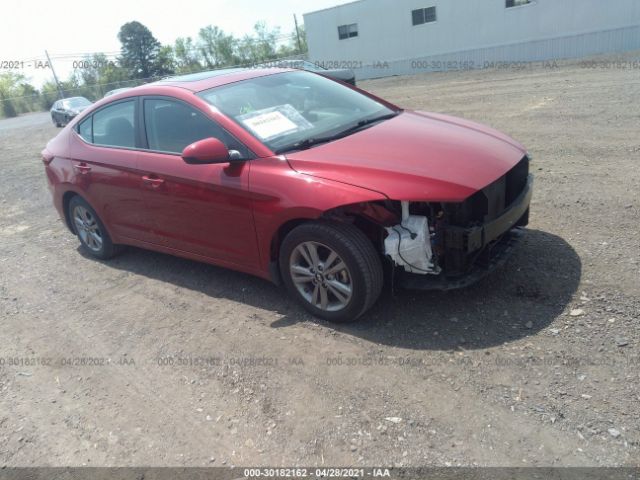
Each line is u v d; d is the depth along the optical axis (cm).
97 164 480
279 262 376
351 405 285
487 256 342
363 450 255
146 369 347
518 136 814
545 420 255
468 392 281
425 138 372
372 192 315
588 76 1397
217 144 360
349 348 334
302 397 297
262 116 395
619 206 479
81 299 465
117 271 515
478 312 348
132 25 5569
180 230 431
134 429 294
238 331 373
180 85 436
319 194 329
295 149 368
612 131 759
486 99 1262
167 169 415
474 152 351
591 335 310
